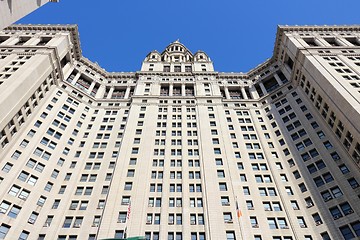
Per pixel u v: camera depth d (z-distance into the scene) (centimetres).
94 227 4394
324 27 8500
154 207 4641
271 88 8100
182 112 7012
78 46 8481
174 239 4184
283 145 5941
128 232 4191
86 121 6825
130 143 5909
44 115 6194
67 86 7356
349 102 5072
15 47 7206
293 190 4962
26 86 5728
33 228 4322
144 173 5191
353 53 7056
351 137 4991
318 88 6178
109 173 5391
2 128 4909
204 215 4494
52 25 8431
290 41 7850
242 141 6203
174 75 8775
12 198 4500
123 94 8262
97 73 8706
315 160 5281
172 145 5944
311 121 6119
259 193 4969
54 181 5134
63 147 5847
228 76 8856
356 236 4000
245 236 4209
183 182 5075
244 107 7388
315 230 4262
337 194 4588
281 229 4350
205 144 5875
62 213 4634
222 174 5269
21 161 5053
